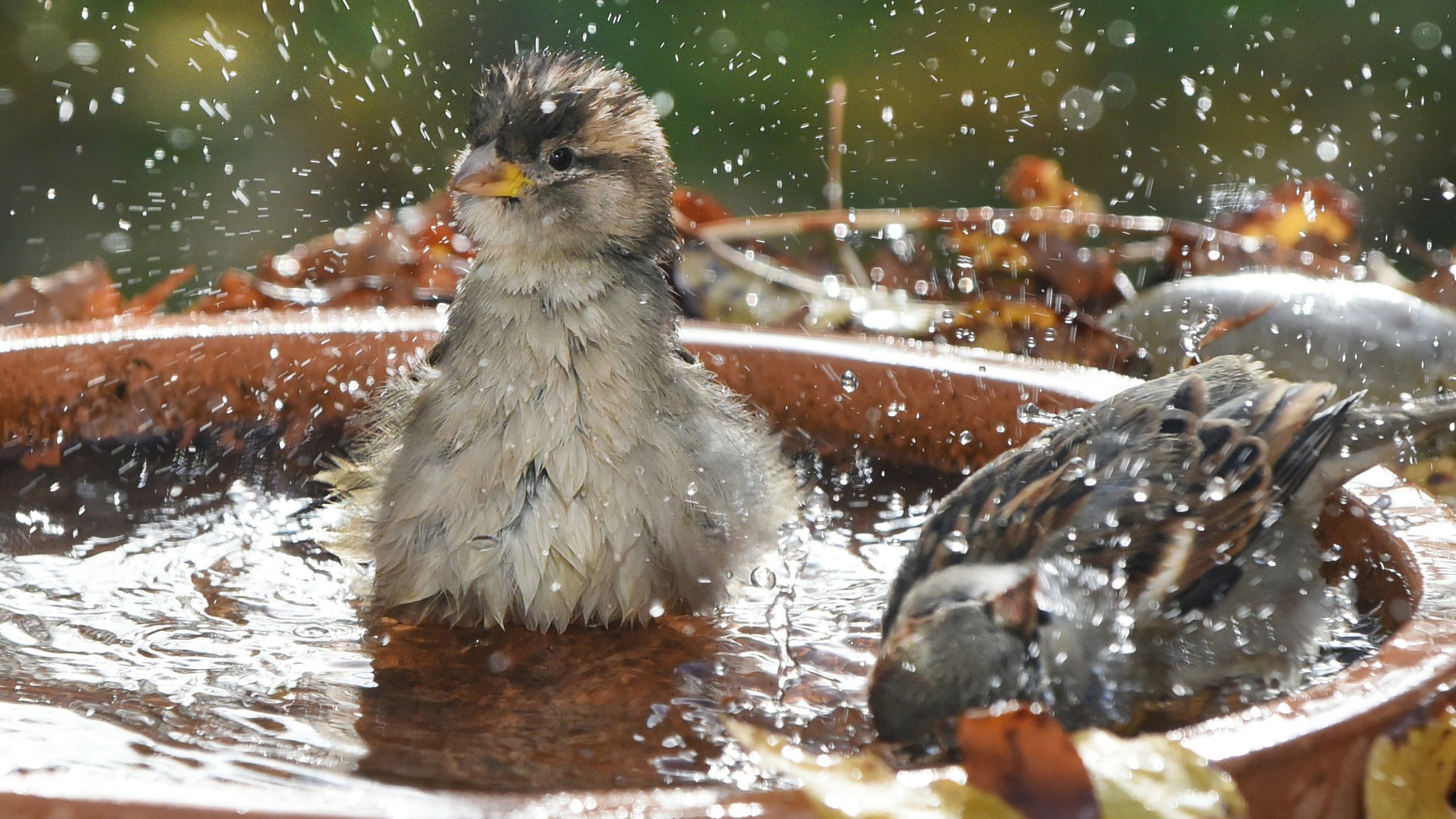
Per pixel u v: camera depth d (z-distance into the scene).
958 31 22.86
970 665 5.64
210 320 9.37
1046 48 22.78
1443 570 6.10
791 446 9.12
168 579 7.53
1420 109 21.44
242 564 7.77
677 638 7.12
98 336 8.85
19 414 8.62
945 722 5.57
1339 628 6.63
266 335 9.16
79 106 21.17
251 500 8.54
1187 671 6.55
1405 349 9.98
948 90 22.02
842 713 6.11
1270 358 10.12
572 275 7.44
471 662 6.80
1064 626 6.11
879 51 22.66
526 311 7.38
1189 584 6.52
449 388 7.41
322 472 8.23
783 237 15.61
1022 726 4.38
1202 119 21.66
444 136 20.09
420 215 13.85
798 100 21.38
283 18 21.56
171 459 8.95
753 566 7.64
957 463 8.73
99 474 8.72
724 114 21.16
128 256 18.44
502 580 7.24
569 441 7.24
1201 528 6.56
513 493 7.25
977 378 8.60
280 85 21.11
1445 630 5.34
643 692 6.38
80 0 21.98
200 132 20.77
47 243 18.89
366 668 6.64
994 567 6.23
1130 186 20.83
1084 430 7.02
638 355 7.37
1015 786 4.35
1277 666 6.58
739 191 19.86
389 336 9.30
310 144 20.52
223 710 6.08
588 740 5.86
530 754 5.73
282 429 9.19
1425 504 6.82
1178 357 10.53
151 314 13.07
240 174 20.08
